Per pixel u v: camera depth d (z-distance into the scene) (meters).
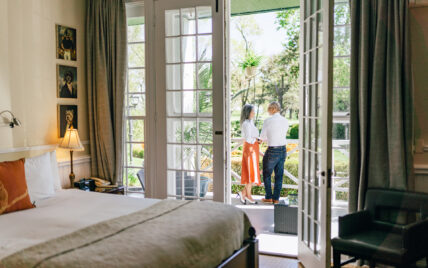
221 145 3.80
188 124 3.99
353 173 3.04
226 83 3.83
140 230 2.05
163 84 4.03
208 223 2.27
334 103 3.21
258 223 4.51
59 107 3.79
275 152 5.18
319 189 2.88
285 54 8.01
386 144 2.90
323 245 2.67
